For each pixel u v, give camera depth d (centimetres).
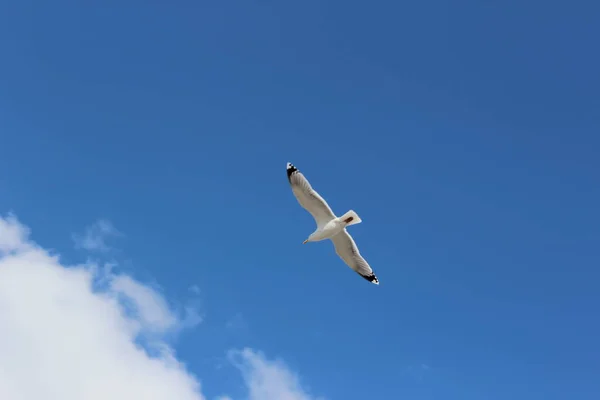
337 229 2430
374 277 2577
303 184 2438
